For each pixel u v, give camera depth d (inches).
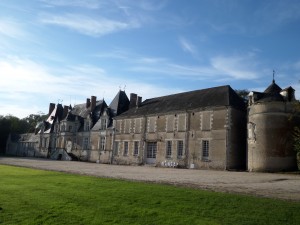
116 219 320.8
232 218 323.9
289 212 342.6
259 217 326.0
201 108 1346.0
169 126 1485.0
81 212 346.9
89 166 1285.7
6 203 383.9
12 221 311.3
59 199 410.0
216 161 1253.1
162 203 387.2
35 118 3742.6
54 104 2797.7
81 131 2149.4
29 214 337.7
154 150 1558.8
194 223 308.0
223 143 1240.8
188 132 1390.3
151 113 1598.2
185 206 370.9
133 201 399.5
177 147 1425.9
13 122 3462.1
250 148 1171.3
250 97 1219.9
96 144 1973.4
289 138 1106.7
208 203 385.7
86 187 508.4
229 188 538.3
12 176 672.4
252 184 625.6
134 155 1657.2
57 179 620.7
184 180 685.3
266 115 1138.0
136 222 311.9
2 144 3262.8
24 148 2874.0
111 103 2032.5
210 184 603.8
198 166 1317.7
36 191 468.1
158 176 794.2
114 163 1779.0
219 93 1380.4
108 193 451.2
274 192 497.0
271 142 1114.1
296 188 562.3
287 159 1093.8
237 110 1286.9
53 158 2252.7
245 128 1310.3
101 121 1964.8
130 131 1712.6
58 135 2369.6
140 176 776.3
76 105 2559.1
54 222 311.1
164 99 1694.1
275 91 1177.4
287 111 1122.7
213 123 1295.5
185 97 1558.8
